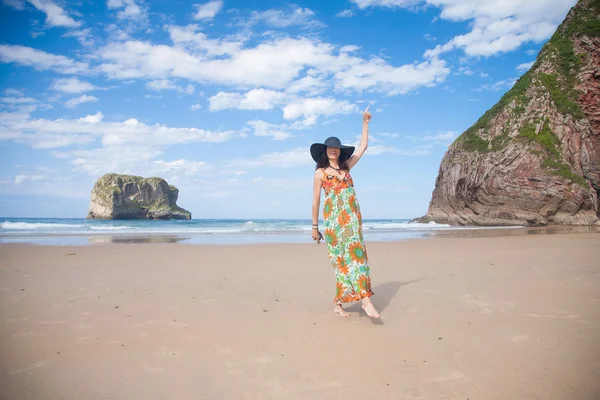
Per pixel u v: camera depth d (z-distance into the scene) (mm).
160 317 4297
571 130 36281
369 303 4184
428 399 2426
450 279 6523
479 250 11352
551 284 5934
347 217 4430
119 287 5957
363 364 2994
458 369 2869
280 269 7895
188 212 111938
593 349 3197
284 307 4781
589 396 2432
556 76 38938
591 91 37500
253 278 6812
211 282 6418
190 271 7617
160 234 21547
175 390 2568
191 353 3236
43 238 17594
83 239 17062
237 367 2949
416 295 5348
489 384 2617
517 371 2811
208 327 3949
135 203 102938
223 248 12508
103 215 98062
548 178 32719
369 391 2543
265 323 4098
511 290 5555
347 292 4348
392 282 6367
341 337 3643
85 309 4621
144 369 2908
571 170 34219
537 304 4727
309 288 5945
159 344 3447
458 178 38250
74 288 5867
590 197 32188
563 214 32250
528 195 33281
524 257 9438
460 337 3576
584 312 4340
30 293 5492
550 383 2613
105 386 2625
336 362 3041
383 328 3904
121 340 3545
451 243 14156
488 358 3064
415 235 20078
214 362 3047
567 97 37688
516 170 34188
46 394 2500
